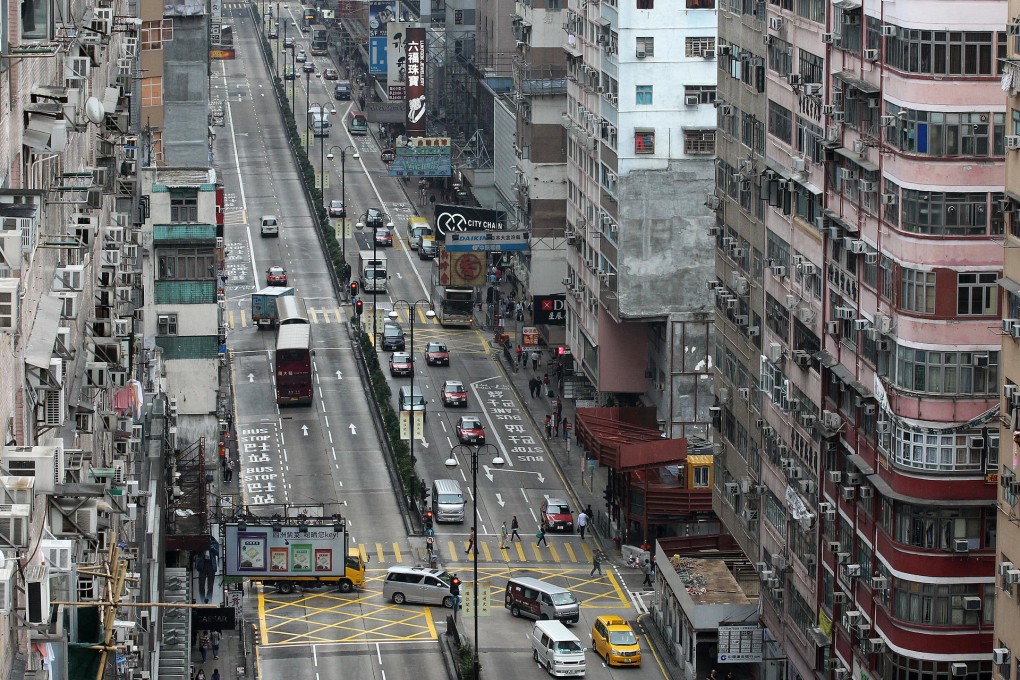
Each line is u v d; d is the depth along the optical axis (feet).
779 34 387.96
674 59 579.89
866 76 327.88
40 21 216.74
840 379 342.23
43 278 204.74
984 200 304.30
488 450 632.79
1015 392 257.75
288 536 506.07
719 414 459.73
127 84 423.64
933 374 307.99
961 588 313.32
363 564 519.19
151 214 562.66
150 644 357.61
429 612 500.33
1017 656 257.14
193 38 631.97
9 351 168.96
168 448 510.17
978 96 302.45
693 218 586.86
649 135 582.76
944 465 309.22
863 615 334.65
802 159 367.66
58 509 177.58
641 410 599.98
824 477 357.41
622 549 538.88
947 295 305.73
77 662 197.77
